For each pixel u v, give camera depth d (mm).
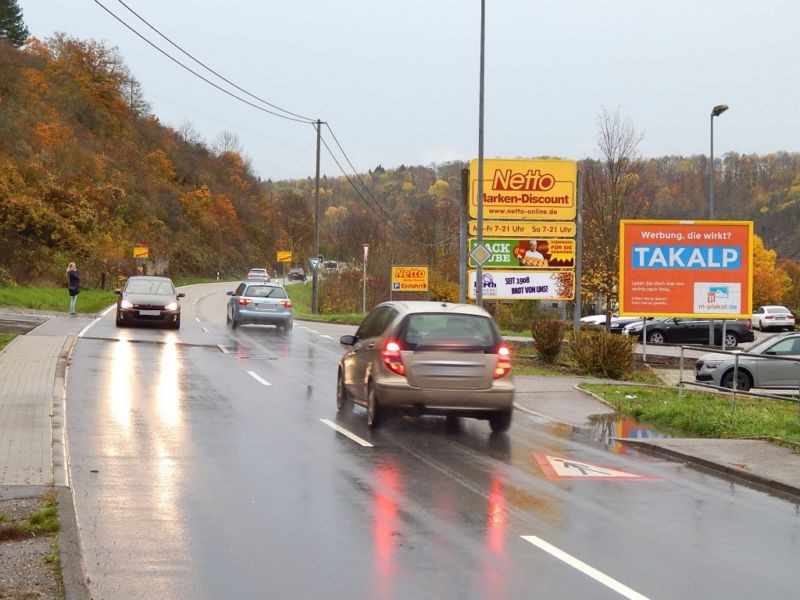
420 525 7852
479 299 27266
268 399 16078
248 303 33312
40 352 20891
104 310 41062
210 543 7180
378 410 13062
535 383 19703
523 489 9492
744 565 6910
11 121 72938
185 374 19141
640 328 41781
